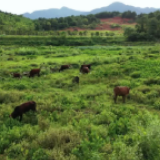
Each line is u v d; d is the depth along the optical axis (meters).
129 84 13.66
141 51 31.81
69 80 15.83
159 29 64.75
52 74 18.89
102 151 5.56
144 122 7.30
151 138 5.14
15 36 61.56
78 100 11.02
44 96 11.93
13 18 123.06
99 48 44.34
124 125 7.24
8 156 5.65
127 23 134.75
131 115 8.55
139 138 5.59
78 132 6.80
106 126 7.45
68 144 6.00
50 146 6.18
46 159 5.32
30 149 6.02
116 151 5.26
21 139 6.78
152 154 4.89
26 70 20.75
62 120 8.26
